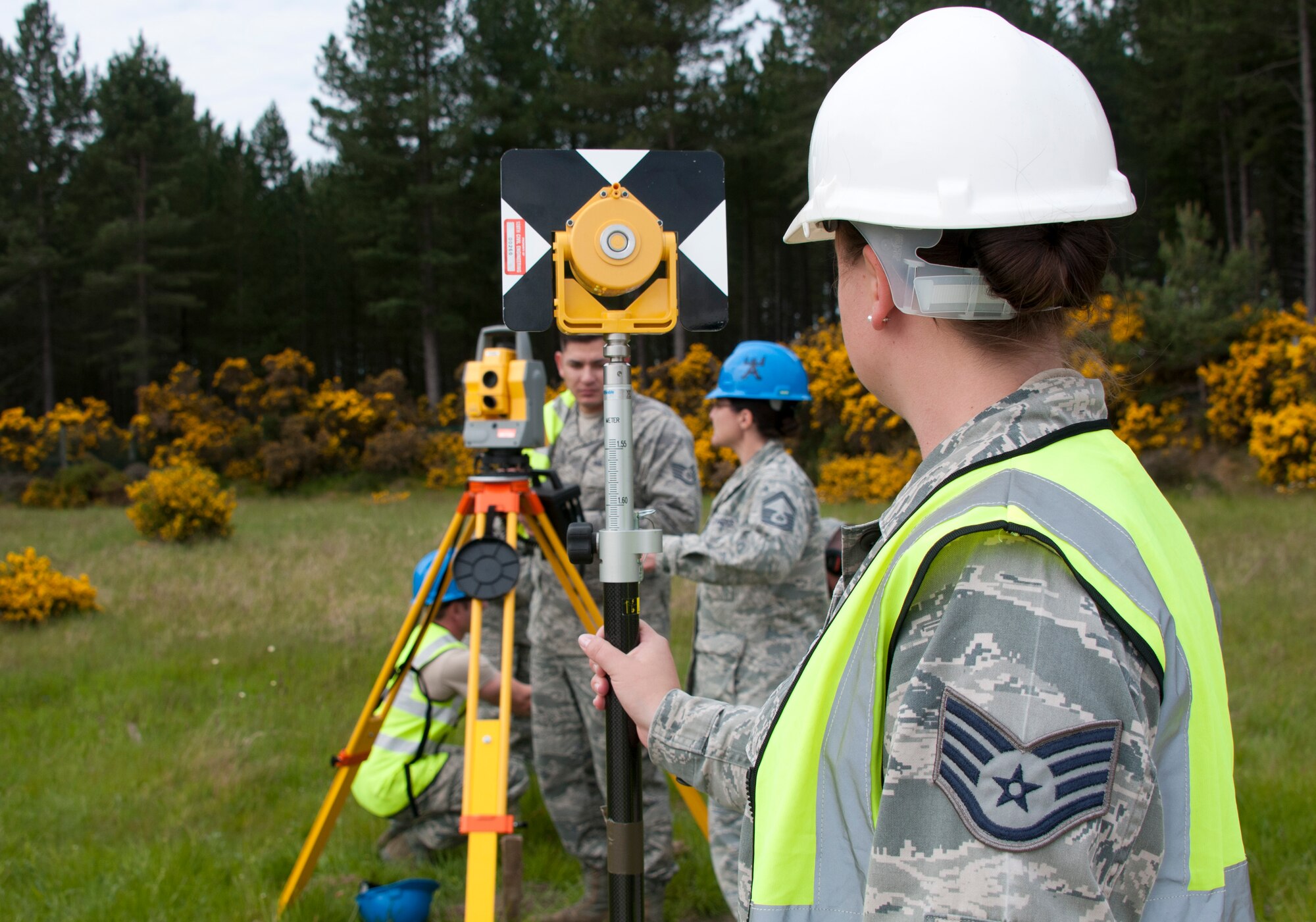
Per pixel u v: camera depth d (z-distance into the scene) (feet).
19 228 95.61
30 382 111.45
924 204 2.78
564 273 4.22
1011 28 2.99
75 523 51.31
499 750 8.45
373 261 93.30
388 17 87.97
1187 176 83.41
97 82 103.24
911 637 2.46
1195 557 2.88
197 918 9.82
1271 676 16.35
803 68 83.97
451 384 119.44
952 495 2.63
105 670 19.40
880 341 3.07
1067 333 2.98
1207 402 48.39
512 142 93.76
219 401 83.61
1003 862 2.12
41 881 10.44
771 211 103.55
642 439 10.80
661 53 80.53
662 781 10.11
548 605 10.52
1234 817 2.71
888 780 2.34
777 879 2.70
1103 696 2.21
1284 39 62.64
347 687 18.13
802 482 8.99
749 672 9.12
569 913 10.28
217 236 114.32
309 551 36.17
